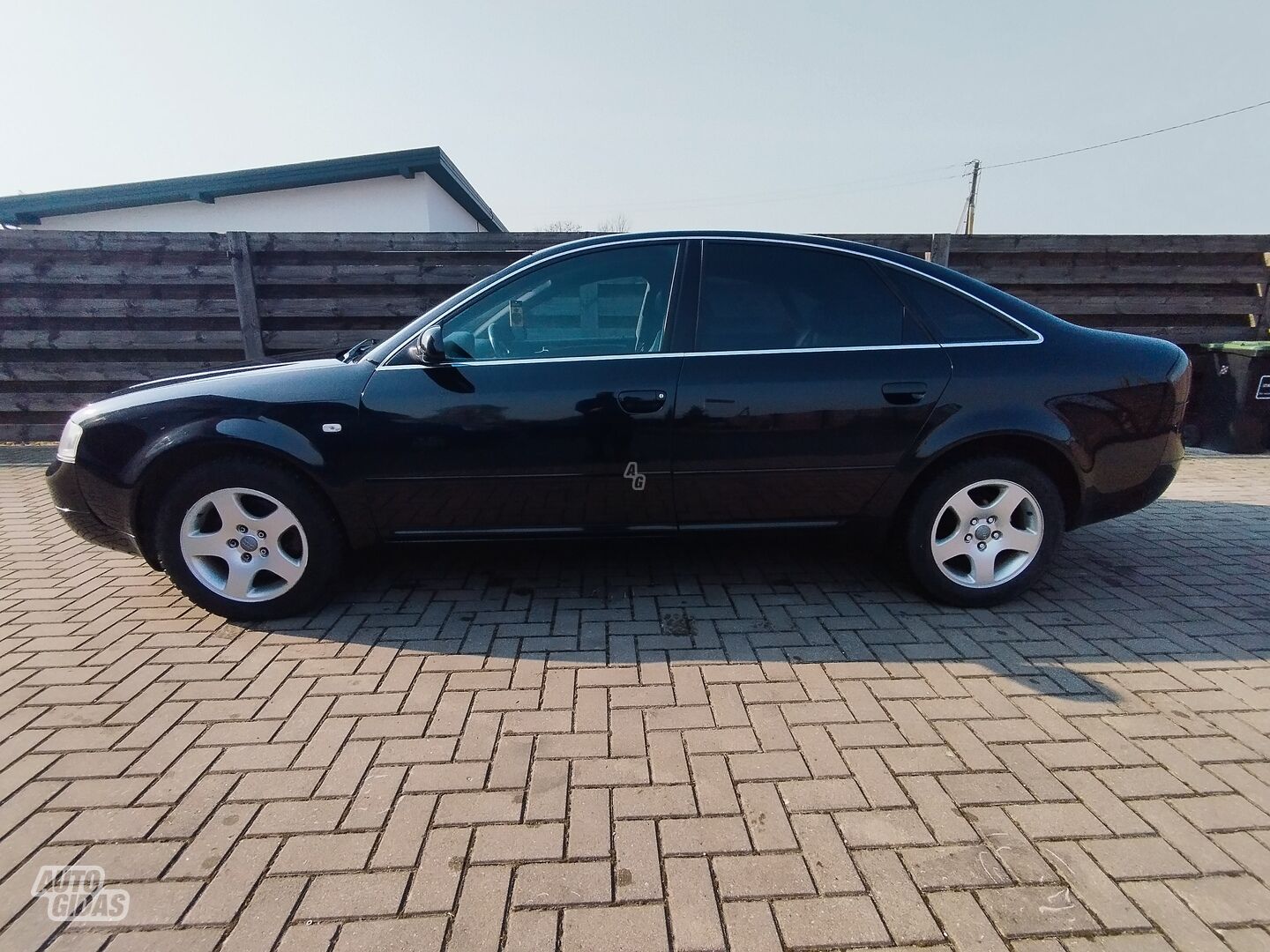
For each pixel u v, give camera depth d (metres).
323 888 1.68
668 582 3.49
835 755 2.17
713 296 3.03
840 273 3.07
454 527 3.06
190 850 1.80
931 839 1.84
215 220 11.66
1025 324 3.05
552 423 2.91
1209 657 2.76
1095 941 1.55
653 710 2.41
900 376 2.93
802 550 3.91
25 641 2.88
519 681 2.58
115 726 2.31
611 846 1.81
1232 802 1.98
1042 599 3.29
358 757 2.16
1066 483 3.12
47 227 11.57
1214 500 4.96
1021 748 2.21
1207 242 6.27
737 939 1.55
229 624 3.04
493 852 1.79
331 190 11.68
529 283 3.04
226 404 2.87
